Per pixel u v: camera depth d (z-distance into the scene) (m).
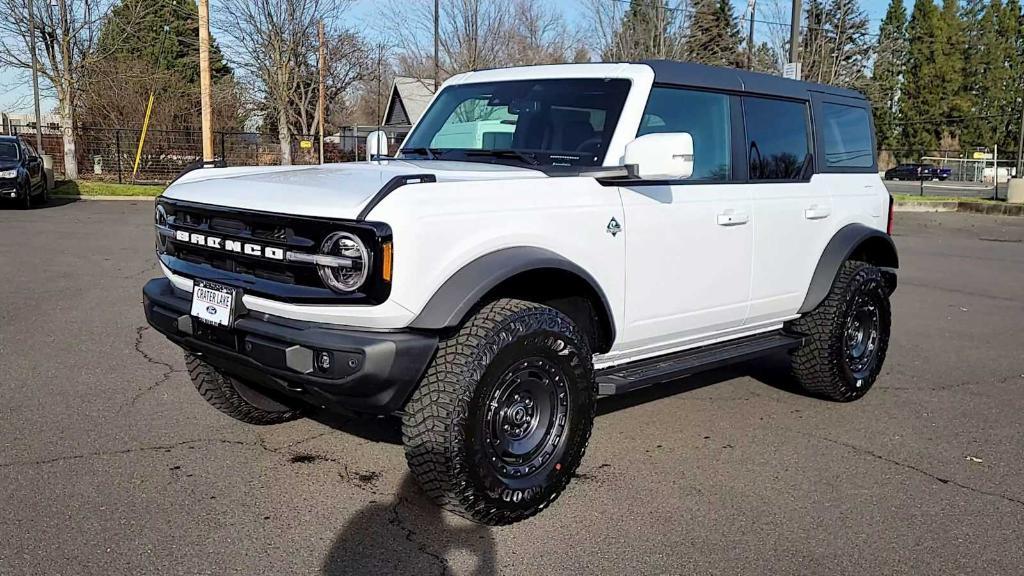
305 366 3.33
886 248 5.98
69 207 18.59
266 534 3.59
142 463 4.30
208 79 22.11
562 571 3.36
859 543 3.67
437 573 3.32
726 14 29.02
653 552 3.54
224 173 4.41
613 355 4.37
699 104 4.70
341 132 39.97
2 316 7.50
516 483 3.71
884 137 66.44
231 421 4.96
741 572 3.39
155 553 3.39
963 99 67.06
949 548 3.64
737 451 4.76
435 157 4.74
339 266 3.29
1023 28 70.44
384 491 4.06
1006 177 45.50
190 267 3.89
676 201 4.40
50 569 3.24
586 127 4.39
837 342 5.41
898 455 4.76
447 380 3.43
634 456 4.64
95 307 7.97
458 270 3.46
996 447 4.93
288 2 27.77
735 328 5.06
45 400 5.23
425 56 28.75
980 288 10.88
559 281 3.93
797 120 5.36
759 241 4.94
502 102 4.79
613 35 24.55
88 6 24.14
